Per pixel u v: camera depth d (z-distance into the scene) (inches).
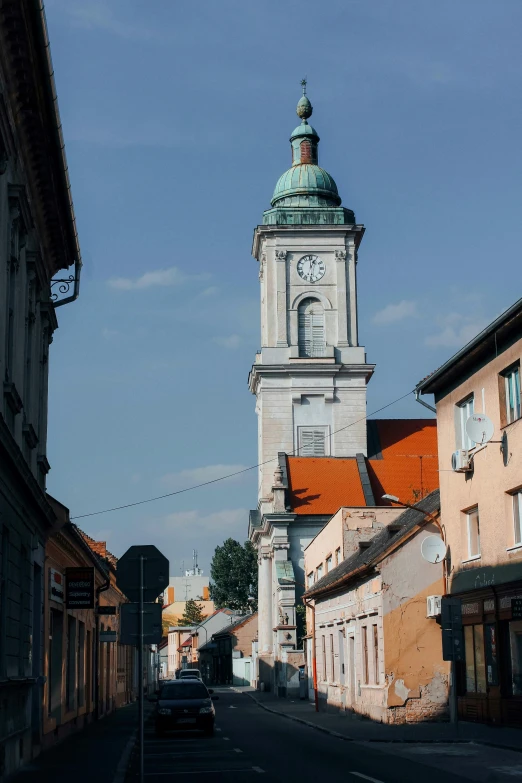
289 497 2878.9
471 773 780.0
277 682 2827.3
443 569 1370.6
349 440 3006.9
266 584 3083.2
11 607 822.5
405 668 1363.2
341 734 1248.8
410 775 771.4
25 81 727.7
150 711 2186.3
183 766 914.1
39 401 1079.0
